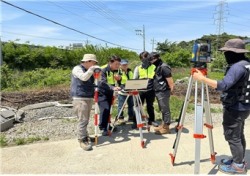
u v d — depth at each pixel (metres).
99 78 5.41
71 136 5.96
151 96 6.52
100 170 4.21
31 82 19.06
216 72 25.80
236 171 3.97
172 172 4.11
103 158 4.66
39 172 4.16
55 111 8.39
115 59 6.05
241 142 4.04
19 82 18.33
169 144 5.30
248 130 6.20
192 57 3.94
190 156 4.70
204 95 4.21
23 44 34.97
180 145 5.23
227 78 3.58
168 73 5.65
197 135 3.78
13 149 5.12
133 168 4.26
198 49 3.86
